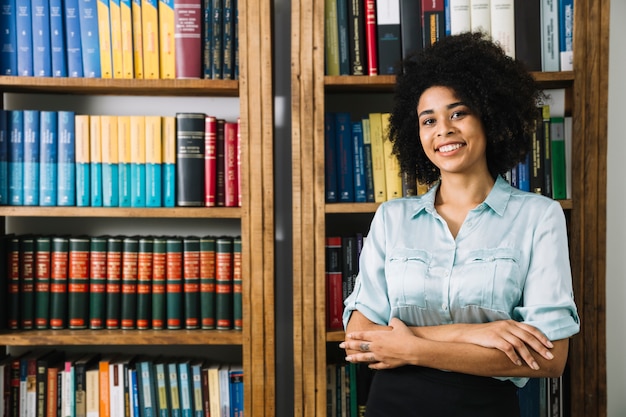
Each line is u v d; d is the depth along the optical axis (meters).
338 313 1.89
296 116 1.82
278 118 2.17
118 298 1.92
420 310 1.33
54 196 1.89
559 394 1.88
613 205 2.19
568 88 1.92
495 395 1.24
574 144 1.82
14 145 1.88
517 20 1.84
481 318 1.29
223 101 2.18
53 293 1.91
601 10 1.81
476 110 1.32
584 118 1.82
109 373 1.91
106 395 1.91
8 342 1.83
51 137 1.88
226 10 1.88
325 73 1.87
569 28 1.84
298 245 1.83
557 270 1.24
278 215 2.18
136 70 1.89
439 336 1.25
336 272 1.89
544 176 1.88
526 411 1.89
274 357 1.85
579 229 1.83
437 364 1.23
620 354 2.20
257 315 1.84
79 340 1.84
